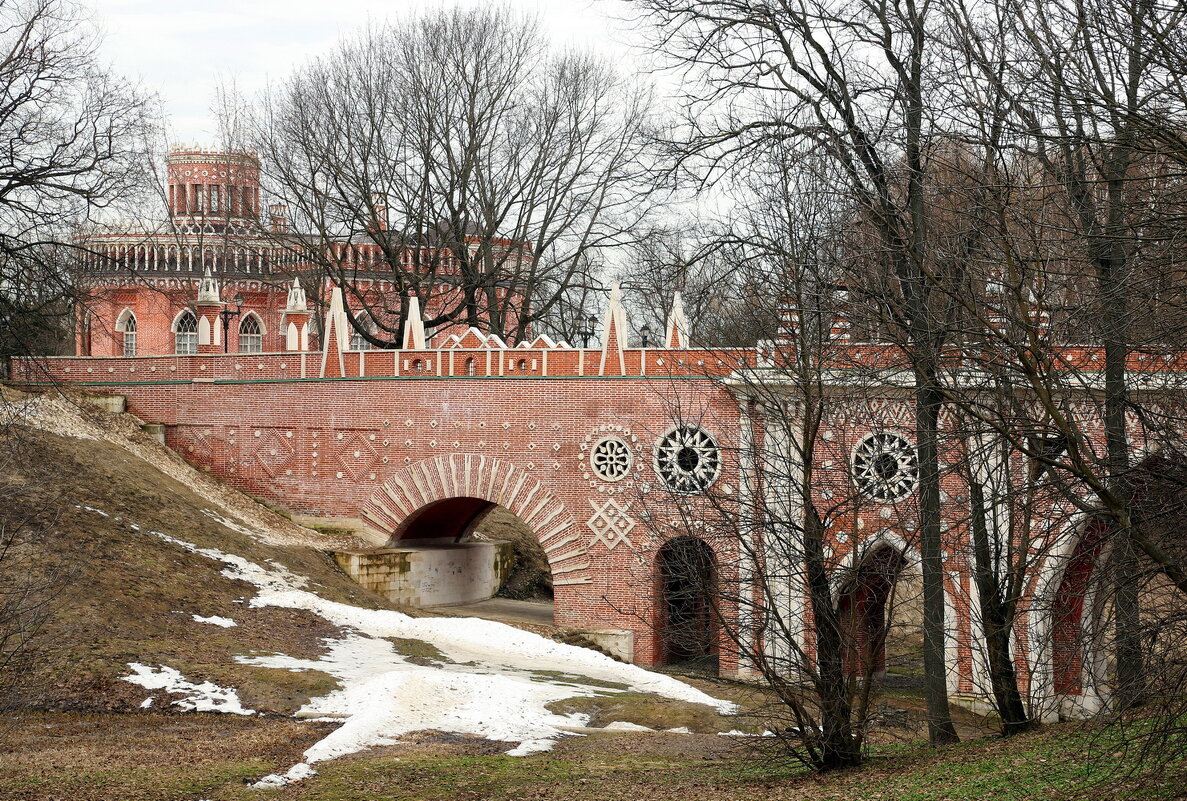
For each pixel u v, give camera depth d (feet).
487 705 104.73
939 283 61.21
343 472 160.45
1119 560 58.44
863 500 81.92
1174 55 53.21
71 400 144.66
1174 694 54.44
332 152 201.57
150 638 111.86
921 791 65.57
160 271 225.56
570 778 82.53
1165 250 52.95
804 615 123.65
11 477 126.82
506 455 151.64
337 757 86.63
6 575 110.22
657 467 143.33
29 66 97.40
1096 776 62.03
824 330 83.15
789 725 90.53
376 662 118.11
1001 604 83.56
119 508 136.26
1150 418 64.75
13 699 91.40
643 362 145.89
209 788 76.59
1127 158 65.21
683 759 91.04
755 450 81.71
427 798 76.84
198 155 236.43
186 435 168.45
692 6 84.89
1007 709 84.07
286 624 126.82
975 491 77.20
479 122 205.87
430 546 171.32
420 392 156.25
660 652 145.69
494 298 209.36
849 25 80.48
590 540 147.54
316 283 209.05
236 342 229.86
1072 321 64.49
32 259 98.37
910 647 146.41
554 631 145.48
